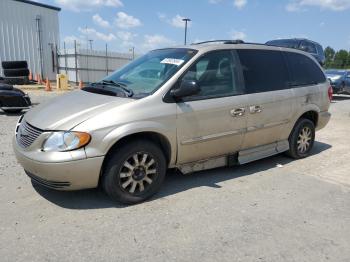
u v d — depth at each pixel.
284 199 4.49
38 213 3.94
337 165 5.94
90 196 4.40
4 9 23.47
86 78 26.94
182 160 4.64
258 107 5.21
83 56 26.48
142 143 4.17
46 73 26.69
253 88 5.20
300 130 6.09
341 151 6.85
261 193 4.67
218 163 5.11
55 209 4.04
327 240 3.53
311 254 3.29
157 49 5.44
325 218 4.00
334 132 8.70
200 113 4.56
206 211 4.09
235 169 5.62
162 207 4.17
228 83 4.95
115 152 4.02
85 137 3.79
